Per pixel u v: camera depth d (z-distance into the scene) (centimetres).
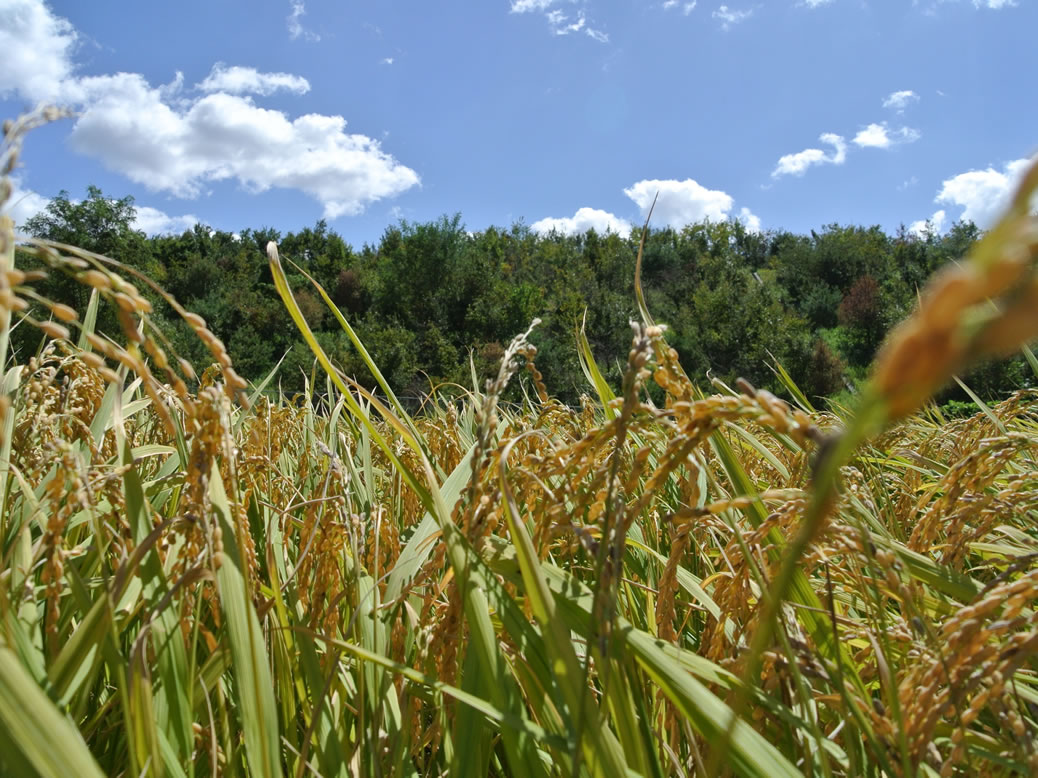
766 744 84
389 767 120
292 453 289
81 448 179
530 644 98
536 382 165
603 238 6116
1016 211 23
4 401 59
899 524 202
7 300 59
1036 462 205
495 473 119
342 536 129
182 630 108
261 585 140
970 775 96
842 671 106
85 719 123
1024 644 84
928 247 5669
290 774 118
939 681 89
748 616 119
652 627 138
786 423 67
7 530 137
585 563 181
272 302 4141
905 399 25
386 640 129
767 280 5328
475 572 102
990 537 177
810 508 34
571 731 83
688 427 83
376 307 4631
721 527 138
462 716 101
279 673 122
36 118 63
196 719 116
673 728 122
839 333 4300
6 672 60
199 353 1520
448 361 3644
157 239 5756
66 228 3145
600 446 97
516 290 4197
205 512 88
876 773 107
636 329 91
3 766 58
